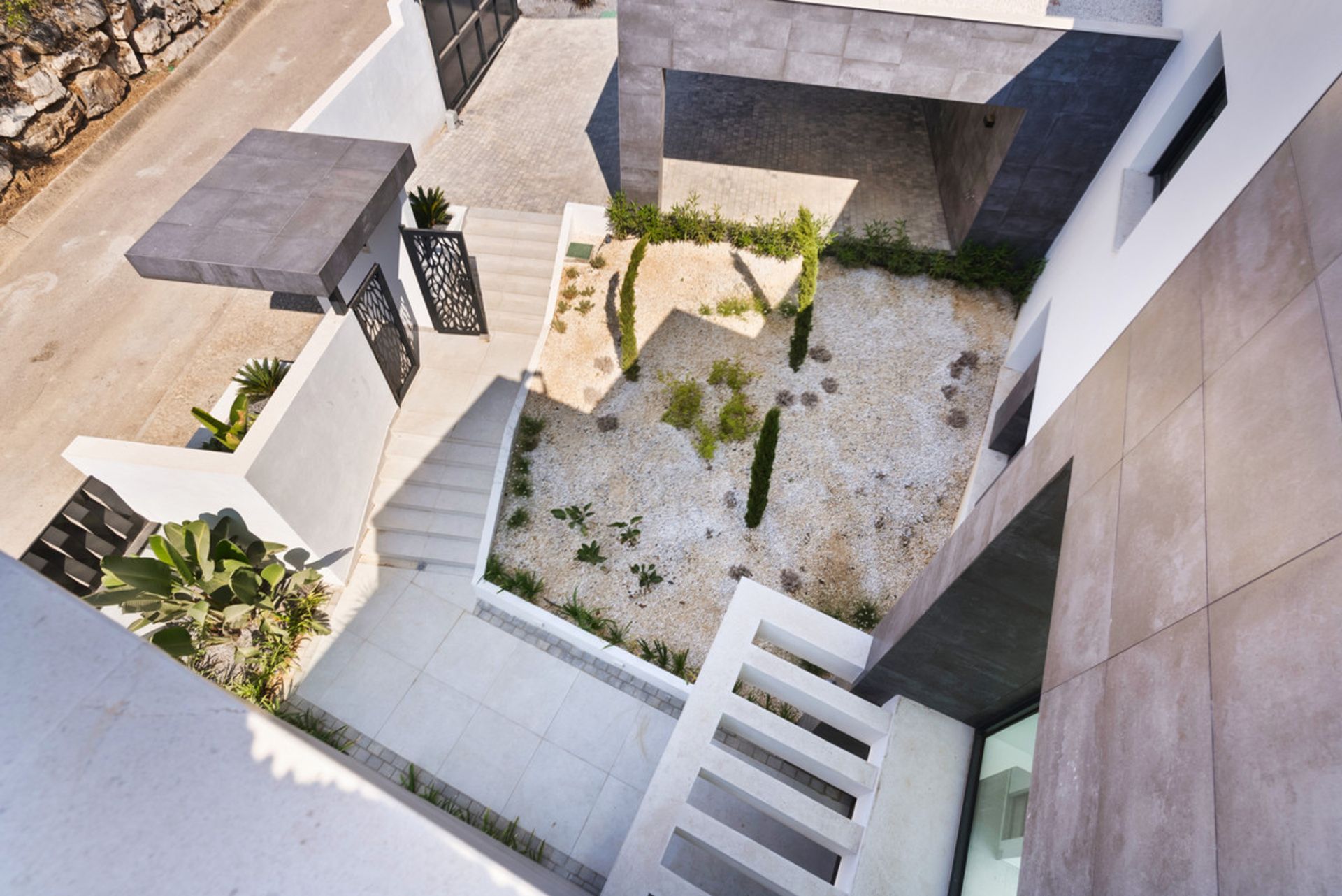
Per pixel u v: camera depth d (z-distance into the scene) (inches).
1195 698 94.3
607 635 436.5
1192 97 399.2
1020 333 549.6
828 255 605.3
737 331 568.1
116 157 553.9
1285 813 75.0
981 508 228.4
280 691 418.0
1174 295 147.1
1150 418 135.9
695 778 263.6
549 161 668.1
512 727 414.9
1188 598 103.8
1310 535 85.0
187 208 373.4
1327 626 78.0
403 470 487.5
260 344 466.6
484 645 441.7
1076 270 462.0
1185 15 423.5
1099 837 105.0
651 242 610.5
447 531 472.1
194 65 620.4
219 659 419.2
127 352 456.1
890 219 633.0
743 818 388.8
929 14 445.4
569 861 375.9
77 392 435.8
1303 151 117.1
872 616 445.7
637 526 481.1
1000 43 449.7
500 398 522.0
